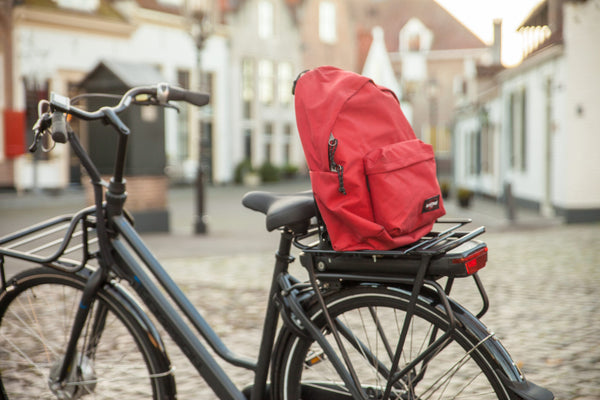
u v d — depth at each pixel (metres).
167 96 2.38
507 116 18.39
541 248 8.23
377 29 43.44
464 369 1.88
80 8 21.62
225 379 2.28
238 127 29.56
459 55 44.53
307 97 1.96
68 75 21.25
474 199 21.11
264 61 31.31
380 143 1.92
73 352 2.39
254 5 30.44
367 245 1.89
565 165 13.00
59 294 2.42
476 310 4.62
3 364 2.53
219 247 9.04
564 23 12.96
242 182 28.66
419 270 1.82
